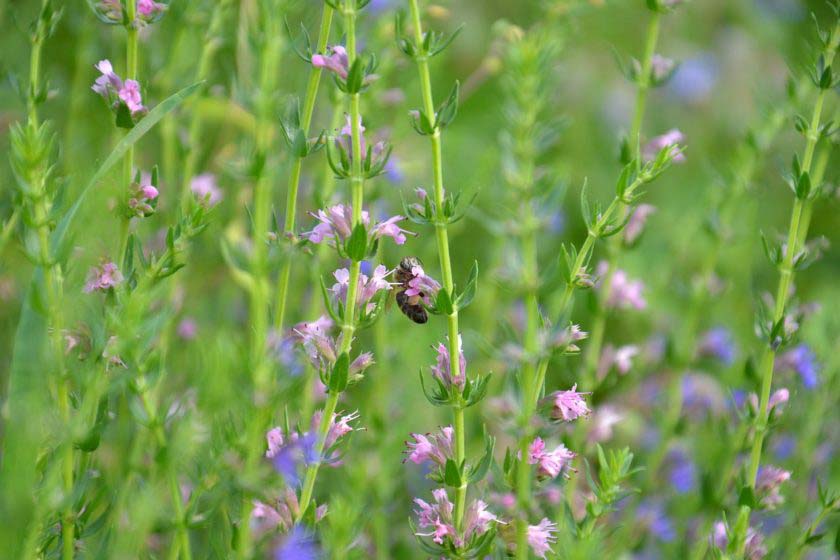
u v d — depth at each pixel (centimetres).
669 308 891
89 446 430
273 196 781
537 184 614
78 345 447
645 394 777
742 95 1157
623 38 1130
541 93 567
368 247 456
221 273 703
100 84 493
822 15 1162
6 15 731
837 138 549
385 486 628
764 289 771
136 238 477
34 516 388
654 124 1121
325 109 748
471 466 475
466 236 871
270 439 448
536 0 753
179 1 665
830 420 712
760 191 759
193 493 439
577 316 849
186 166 677
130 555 397
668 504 718
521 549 475
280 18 579
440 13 726
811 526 562
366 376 679
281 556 455
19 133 407
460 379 459
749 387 678
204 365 409
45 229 409
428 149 931
